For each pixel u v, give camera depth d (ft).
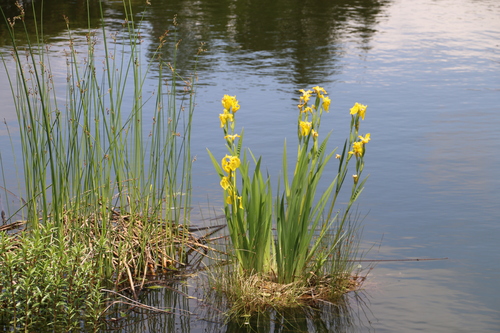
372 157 24.85
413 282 15.01
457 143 26.71
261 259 14.93
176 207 17.25
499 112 31.86
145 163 22.85
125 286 15.24
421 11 72.79
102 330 13.00
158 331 12.99
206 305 14.25
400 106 32.96
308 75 39.83
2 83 34.63
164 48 46.21
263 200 14.62
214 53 45.52
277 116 30.42
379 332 12.80
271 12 67.62
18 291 13.16
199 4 71.67
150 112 29.99
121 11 63.41
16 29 51.52
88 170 15.78
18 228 17.20
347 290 14.74
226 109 14.46
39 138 16.17
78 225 15.71
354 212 19.33
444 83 38.73
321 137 27.32
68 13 60.95
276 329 13.07
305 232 14.60
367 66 43.14
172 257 16.58
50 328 12.92
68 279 13.38
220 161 23.84
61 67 38.32
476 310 13.69
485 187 21.54
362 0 81.15
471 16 69.15
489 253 16.55
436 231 17.95
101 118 27.71
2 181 21.01
